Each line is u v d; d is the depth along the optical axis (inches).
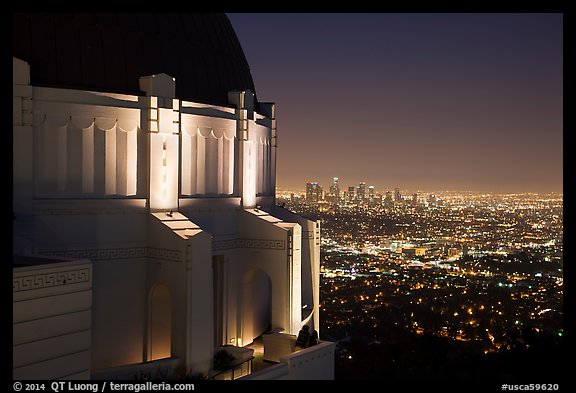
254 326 1159.0
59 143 855.7
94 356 876.0
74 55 888.9
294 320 1086.4
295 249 1088.8
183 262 874.8
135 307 920.9
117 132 908.0
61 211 850.8
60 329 615.2
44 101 838.5
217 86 1101.7
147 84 932.6
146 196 932.6
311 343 1000.2
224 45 1163.9
